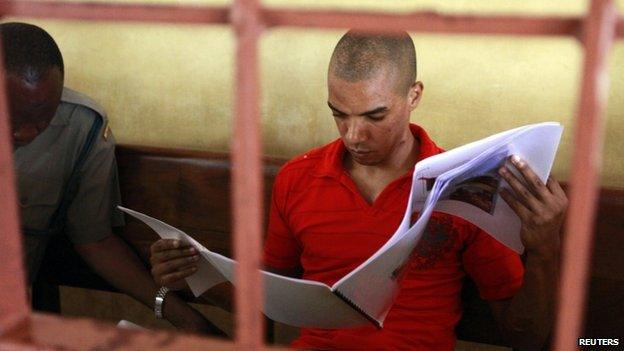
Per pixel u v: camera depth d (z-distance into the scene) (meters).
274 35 3.12
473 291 2.75
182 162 3.07
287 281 2.01
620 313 2.67
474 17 0.86
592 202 0.85
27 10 1.00
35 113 2.46
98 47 3.37
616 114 2.86
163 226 2.36
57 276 3.32
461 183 2.10
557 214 2.06
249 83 0.90
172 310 2.88
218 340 1.04
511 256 2.39
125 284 3.07
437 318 2.46
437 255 2.41
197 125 3.40
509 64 2.91
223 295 2.86
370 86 2.19
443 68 2.99
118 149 3.13
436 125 3.10
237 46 0.90
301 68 3.16
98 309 3.97
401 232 1.93
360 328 2.44
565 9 2.76
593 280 2.67
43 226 2.95
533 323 2.42
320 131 3.25
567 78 2.87
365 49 2.20
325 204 2.48
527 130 1.89
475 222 2.26
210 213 3.08
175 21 0.95
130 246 3.22
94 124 2.91
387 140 2.30
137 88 3.40
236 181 0.95
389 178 2.44
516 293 2.40
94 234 3.04
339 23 0.90
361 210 2.43
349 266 2.47
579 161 0.84
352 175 2.50
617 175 2.94
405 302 2.44
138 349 1.04
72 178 2.90
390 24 0.89
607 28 0.79
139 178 3.13
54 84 2.48
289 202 2.55
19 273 1.10
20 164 2.81
